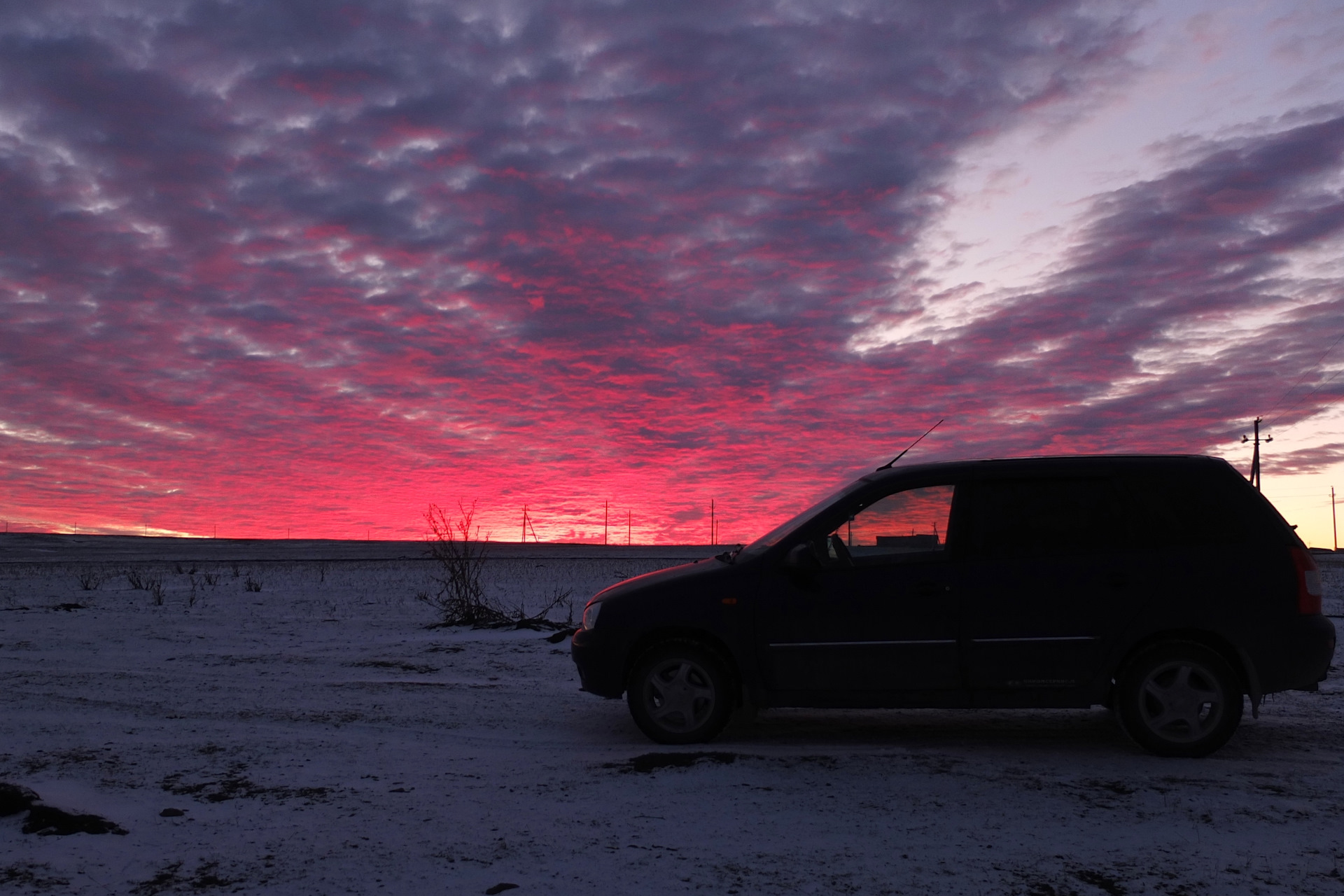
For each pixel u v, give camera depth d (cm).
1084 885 398
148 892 390
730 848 446
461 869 418
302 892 391
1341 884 397
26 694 899
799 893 388
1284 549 653
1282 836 460
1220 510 666
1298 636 634
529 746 681
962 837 461
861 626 670
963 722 771
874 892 389
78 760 622
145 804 518
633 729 743
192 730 731
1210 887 395
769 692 679
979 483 692
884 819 491
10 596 2538
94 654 1204
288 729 739
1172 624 645
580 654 707
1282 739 689
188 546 13562
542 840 457
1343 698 866
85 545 13750
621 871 414
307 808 511
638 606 699
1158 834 464
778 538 719
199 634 1444
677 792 541
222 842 454
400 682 980
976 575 666
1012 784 557
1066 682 652
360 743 685
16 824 484
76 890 392
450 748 671
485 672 1051
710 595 690
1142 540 662
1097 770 593
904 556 680
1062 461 695
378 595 2427
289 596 2377
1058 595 656
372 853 439
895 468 733
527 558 7006
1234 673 634
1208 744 627
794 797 532
